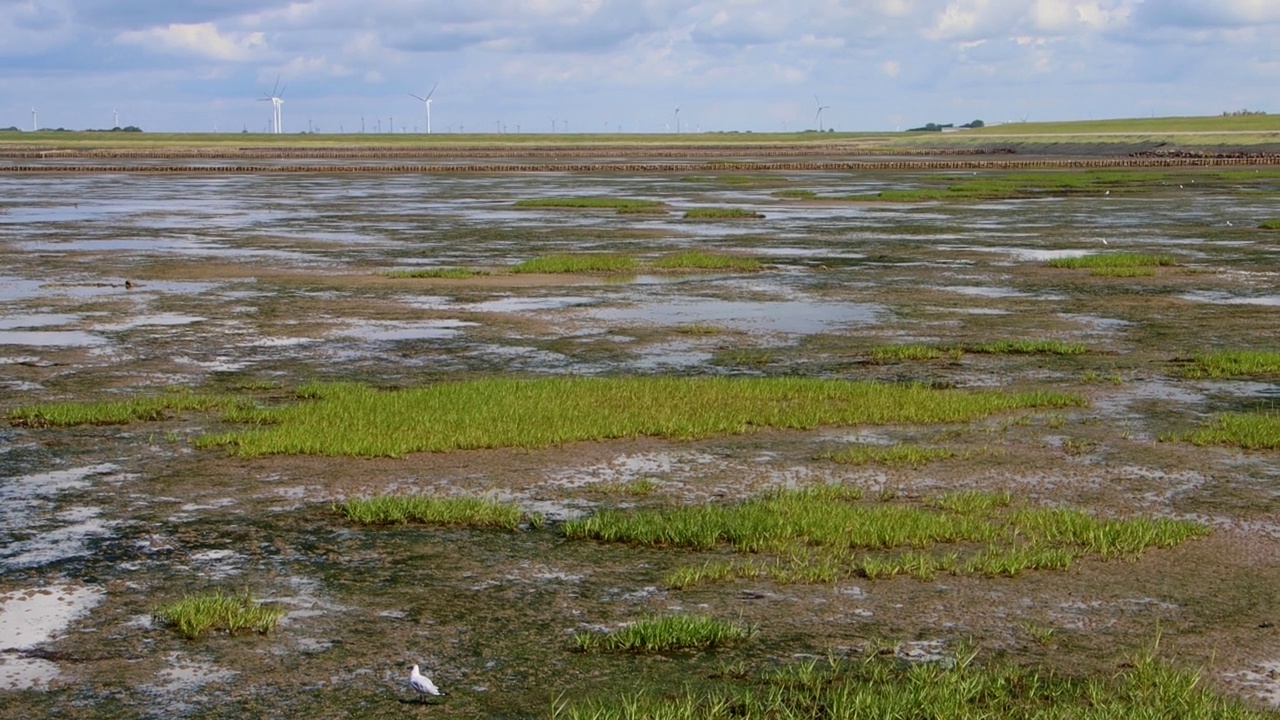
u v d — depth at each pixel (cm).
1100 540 1030
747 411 1514
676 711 711
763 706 723
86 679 778
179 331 2189
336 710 731
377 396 1591
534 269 3055
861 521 1075
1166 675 761
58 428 1463
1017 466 1305
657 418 1463
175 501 1170
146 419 1508
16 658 812
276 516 1124
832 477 1259
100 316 2355
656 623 834
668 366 1884
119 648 827
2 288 2756
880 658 802
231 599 901
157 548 1038
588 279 2936
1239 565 993
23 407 1524
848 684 756
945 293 2708
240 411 1523
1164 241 3862
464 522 1105
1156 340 2127
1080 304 2555
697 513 1099
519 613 888
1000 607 895
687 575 949
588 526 1066
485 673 783
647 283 2869
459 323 2289
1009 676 766
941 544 1043
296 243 3831
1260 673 784
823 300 2600
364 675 781
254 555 1020
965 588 933
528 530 1085
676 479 1248
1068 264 3177
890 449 1355
